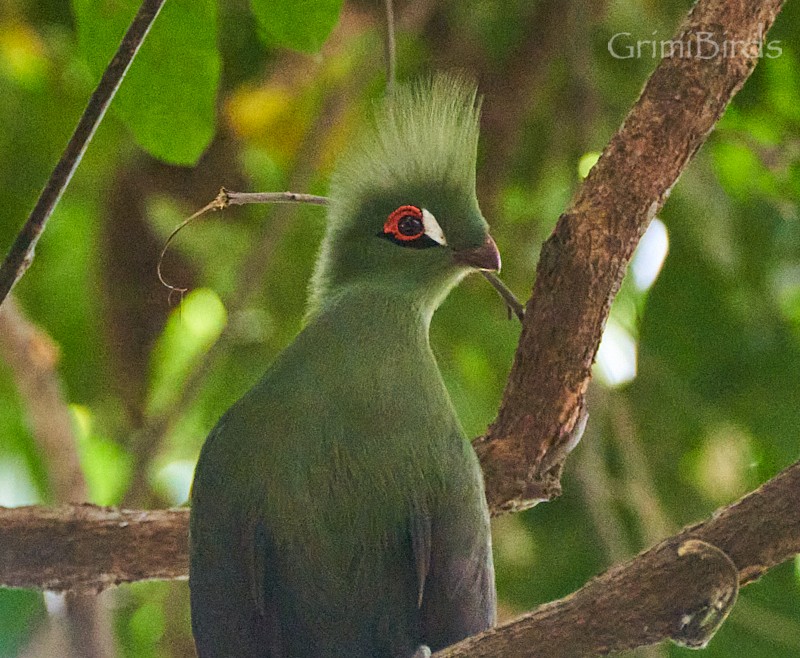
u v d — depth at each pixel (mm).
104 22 8523
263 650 7805
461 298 12438
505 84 12562
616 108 12945
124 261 12844
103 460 14086
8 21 12469
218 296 13086
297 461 7508
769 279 12586
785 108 12297
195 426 13711
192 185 12867
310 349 7914
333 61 12867
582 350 8094
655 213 7934
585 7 12469
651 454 12531
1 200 12617
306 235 12703
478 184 12422
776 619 11609
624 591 6500
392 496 7508
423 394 7805
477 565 7762
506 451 8461
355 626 7605
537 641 6543
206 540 7703
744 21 7770
